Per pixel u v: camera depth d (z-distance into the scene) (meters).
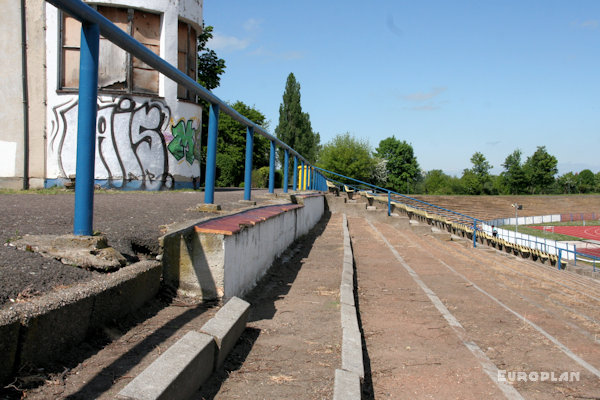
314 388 2.92
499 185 92.31
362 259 10.10
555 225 52.38
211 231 4.01
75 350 2.64
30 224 4.06
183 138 14.55
